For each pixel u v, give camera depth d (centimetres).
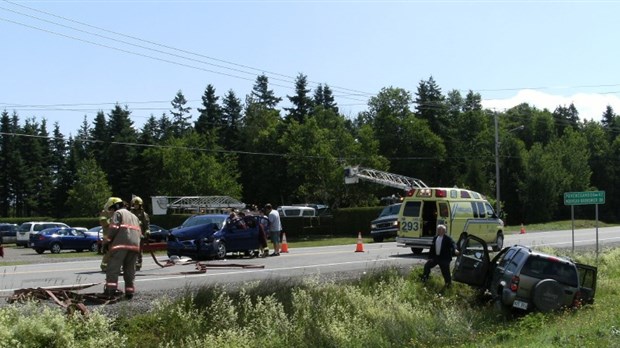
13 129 9912
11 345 878
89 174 7862
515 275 1591
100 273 1825
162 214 5697
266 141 8175
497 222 2856
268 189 8300
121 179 9431
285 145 6731
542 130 10656
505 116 10444
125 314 1150
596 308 1566
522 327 1391
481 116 8675
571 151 8631
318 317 1280
